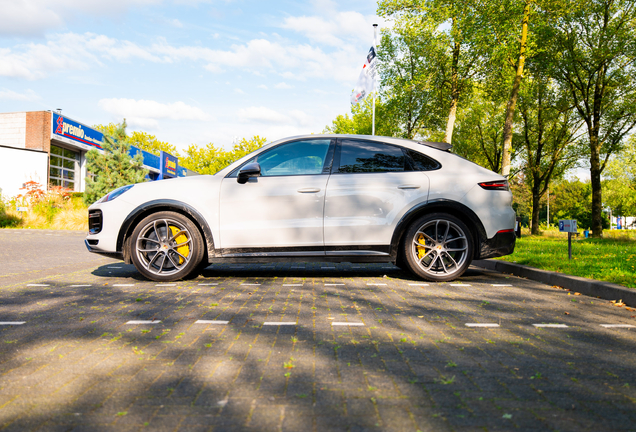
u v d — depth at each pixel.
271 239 5.26
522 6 16.81
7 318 3.50
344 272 6.24
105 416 1.87
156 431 1.74
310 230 5.26
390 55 27.14
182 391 2.13
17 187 22.48
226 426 1.78
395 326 3.37
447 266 5.52
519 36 17.44
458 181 5.41
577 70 23.00
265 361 2.56
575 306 4.20
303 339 3.01
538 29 19.34
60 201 18.84
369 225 5.29
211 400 2.03
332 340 2.99
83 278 5.58
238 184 5.33
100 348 2.77
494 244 5.43
